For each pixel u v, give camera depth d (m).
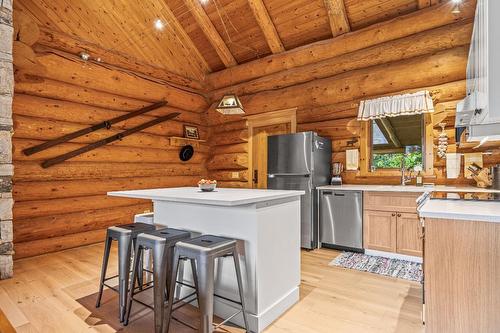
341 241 3.92
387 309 2.33
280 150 4.33
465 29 3.58
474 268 1.32
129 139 4.77
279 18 4.79
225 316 2.21
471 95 1.85
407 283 2.85
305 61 4.89
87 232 4.32
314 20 4.62
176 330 2.06
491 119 1.53
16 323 2.13
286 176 4.27
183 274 2.49
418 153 4.12
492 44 1.39
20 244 3.66
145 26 4.96
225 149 6.03
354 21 4.45
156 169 5.24
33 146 3.76
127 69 4.81
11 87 3.08
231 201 1.82
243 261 2.12
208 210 2.35
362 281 2.90
